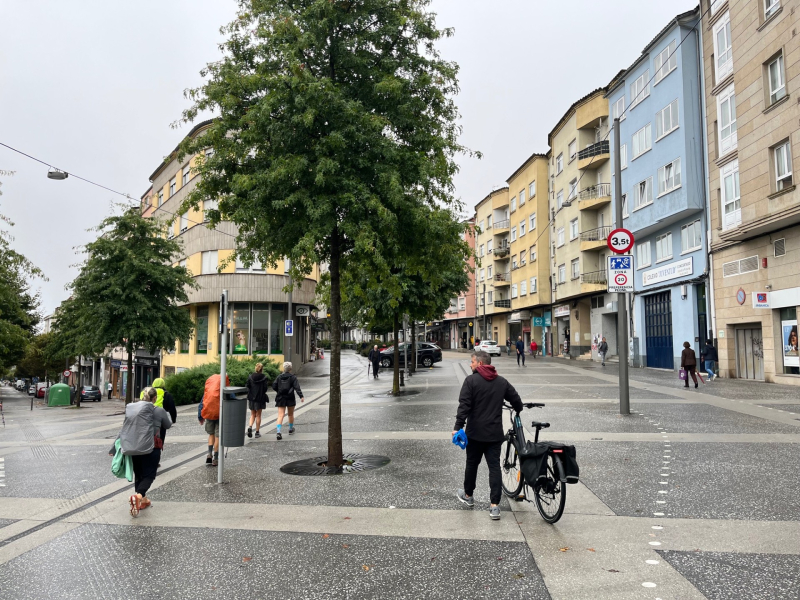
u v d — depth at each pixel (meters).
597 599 3.87
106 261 23.44
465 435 5.89
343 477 7.61
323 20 8.25
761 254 19.91
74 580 4.45
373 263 9.12
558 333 46.28
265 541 5.23
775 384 18.83
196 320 34.44
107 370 62.22
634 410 12.74
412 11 8.70
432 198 9.37
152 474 6.51
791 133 17.14
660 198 26.05
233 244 32.31
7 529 5.85
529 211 50.12
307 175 8.13
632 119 29.34
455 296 26.09
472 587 4.13
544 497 5.62
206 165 8.48
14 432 15.61
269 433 12.02
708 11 23.23
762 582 4.05
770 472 7.09
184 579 4.43
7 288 19.88
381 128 8.23
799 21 16.80
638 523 5.38
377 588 4.17
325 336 90.75
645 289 29.19
